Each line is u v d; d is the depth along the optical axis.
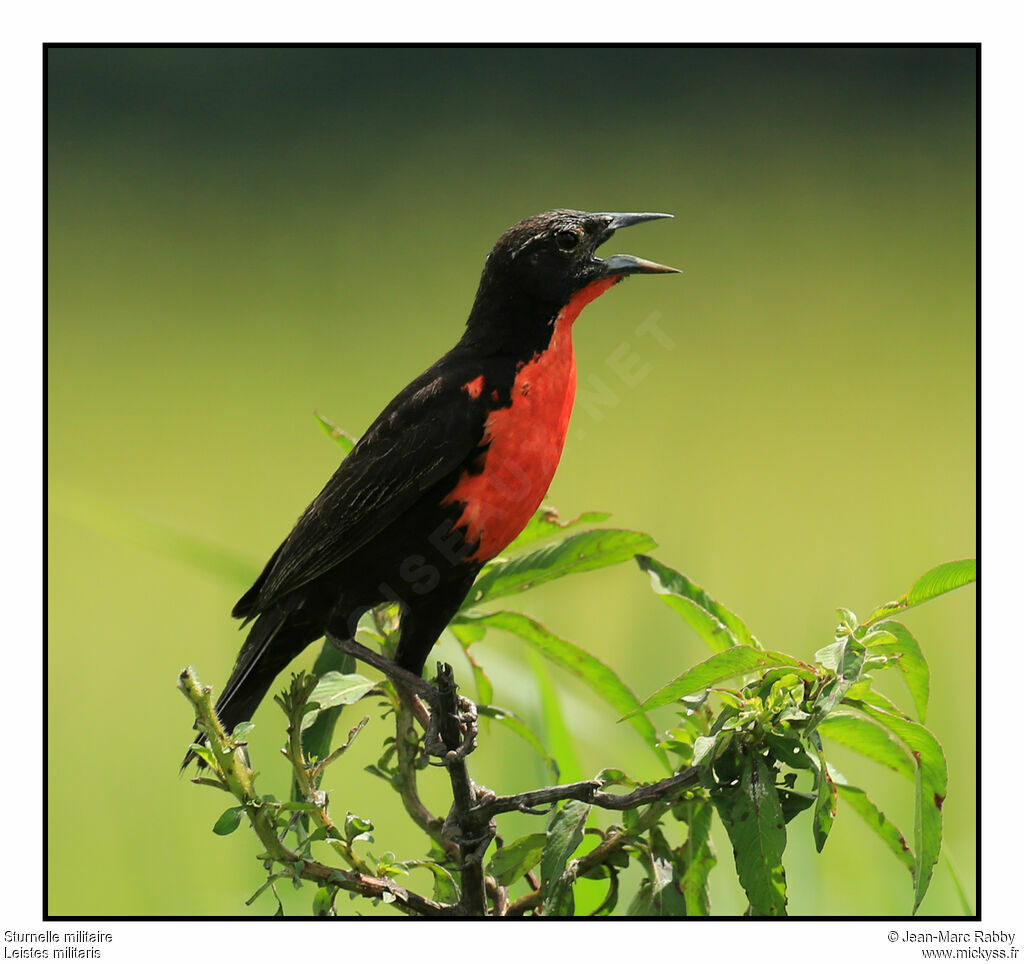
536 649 7.92
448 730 6.75
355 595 8.31
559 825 6.36
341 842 6.26
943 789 6.13
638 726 7.64
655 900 6.59
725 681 6.40
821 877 8.96
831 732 6.75
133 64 28.41
